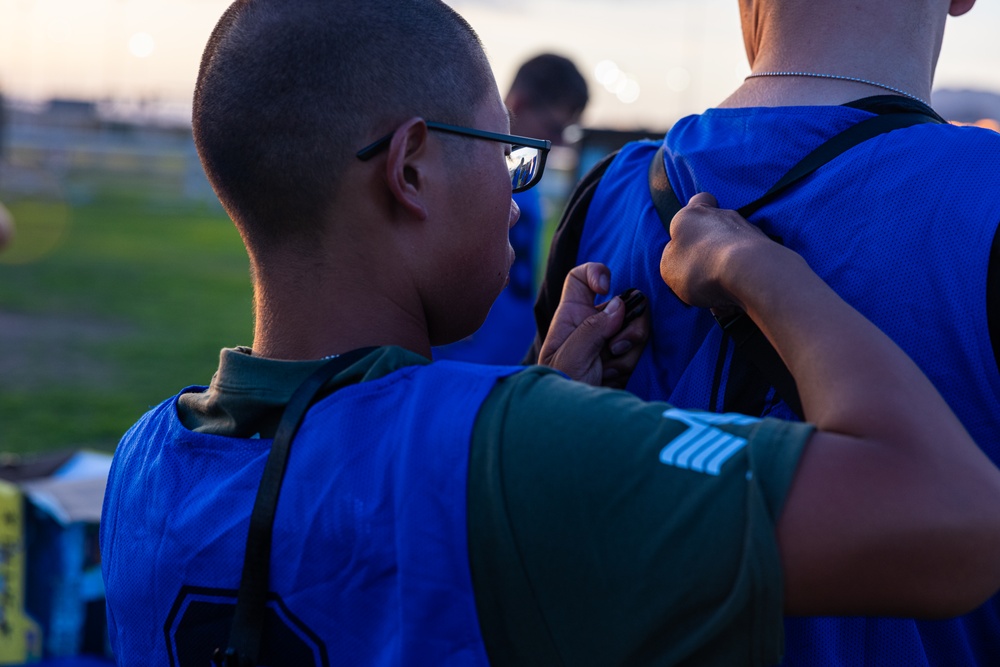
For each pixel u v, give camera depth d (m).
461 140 0.96
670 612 0.76
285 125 0.92
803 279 0.88
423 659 0.80
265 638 0.86
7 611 2.86
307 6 0.94
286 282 0.96
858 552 0.72
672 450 0.78
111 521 1.03
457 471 0.81
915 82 1.10
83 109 49.22
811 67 1.10
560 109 3.98
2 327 9.81
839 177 0.99
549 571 0.78
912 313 0.95
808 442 0.76
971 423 0.94
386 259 0.95
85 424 6.31
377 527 0.82
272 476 0.86
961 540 0.72
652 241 1.16
